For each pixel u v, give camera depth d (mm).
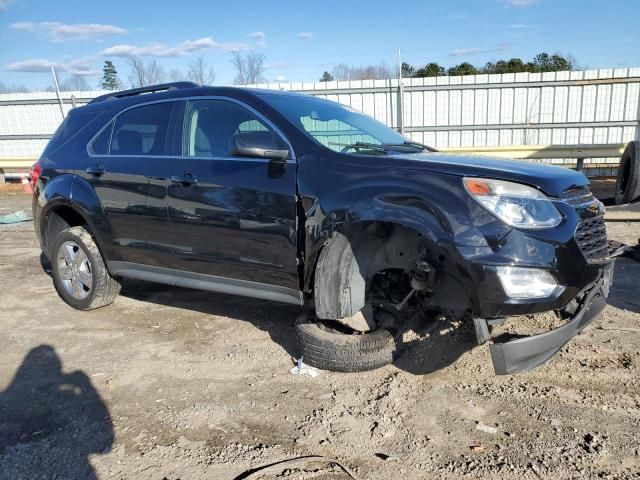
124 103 4609
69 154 4840
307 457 2682
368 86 14359
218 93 4027
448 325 4230
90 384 3537
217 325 4555
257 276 3752
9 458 2729
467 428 2918
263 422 3029
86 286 4953
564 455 2643
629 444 2709
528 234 2814
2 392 3453
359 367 3514
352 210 3209
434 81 13945
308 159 3471
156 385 3508
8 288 5844
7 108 16516
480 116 13930
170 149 4148
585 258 2906
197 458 2705
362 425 2973
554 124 13609
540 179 2941
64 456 2740
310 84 14656
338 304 3408
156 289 5641
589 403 3109
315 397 3291
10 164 15539
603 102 13273
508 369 2795
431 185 3035
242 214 3686
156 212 4160
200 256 3994
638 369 3480
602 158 12711
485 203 2883
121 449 2797
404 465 2619
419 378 3498
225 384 3498
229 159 3791
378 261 3549
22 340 4324
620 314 4441
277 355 3918
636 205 8359
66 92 16266
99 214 4543
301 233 3477
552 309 2844
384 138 4230
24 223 10172
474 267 2844
